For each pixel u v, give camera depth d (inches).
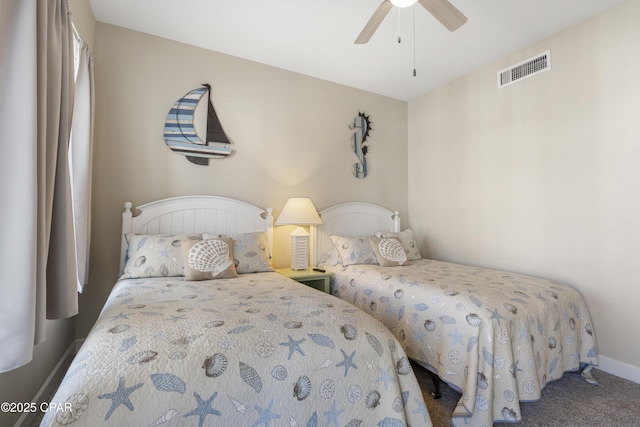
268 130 123.0
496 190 117.2
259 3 88.3
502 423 64.4
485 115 121.8
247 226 114.3
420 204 150.3
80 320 93.4
